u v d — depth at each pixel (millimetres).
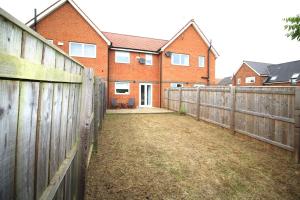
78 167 2148
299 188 2900
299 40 4973
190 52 15062
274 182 3064
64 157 1599
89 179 2941
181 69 14781
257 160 3953
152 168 3453
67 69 1614
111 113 10398
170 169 3439
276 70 26078
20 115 847
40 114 1066
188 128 6910
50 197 1164
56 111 1354
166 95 13086
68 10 11461
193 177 3170
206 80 15641
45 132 1146
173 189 2789
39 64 988
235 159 3990
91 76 2557
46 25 11039
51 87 1233
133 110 11953
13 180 806
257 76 26062
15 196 824
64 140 1586
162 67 14188
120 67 13570
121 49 13320
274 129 4531
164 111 11422
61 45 11312
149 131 6309
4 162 733
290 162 3865
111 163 3582
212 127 7117
